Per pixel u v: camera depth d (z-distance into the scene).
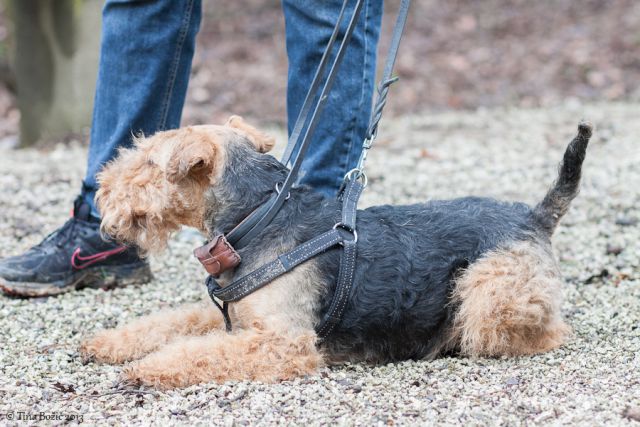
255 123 12.25
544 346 4.22
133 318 4.83
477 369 3.99
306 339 3.87
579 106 12.53
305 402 3.61
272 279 3.87
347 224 3.99
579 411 3.43
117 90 4.94
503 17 17.08
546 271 4.14
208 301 4.80
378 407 3.56
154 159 3.95
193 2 4.91
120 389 3.77
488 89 14.11
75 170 8.66
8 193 7.64
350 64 4.68
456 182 8.03
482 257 4.09
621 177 7.84
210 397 3.66
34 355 4.25
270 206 4.00
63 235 5.22
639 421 3.32
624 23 16.22
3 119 13.52
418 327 4.08
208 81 14.45
